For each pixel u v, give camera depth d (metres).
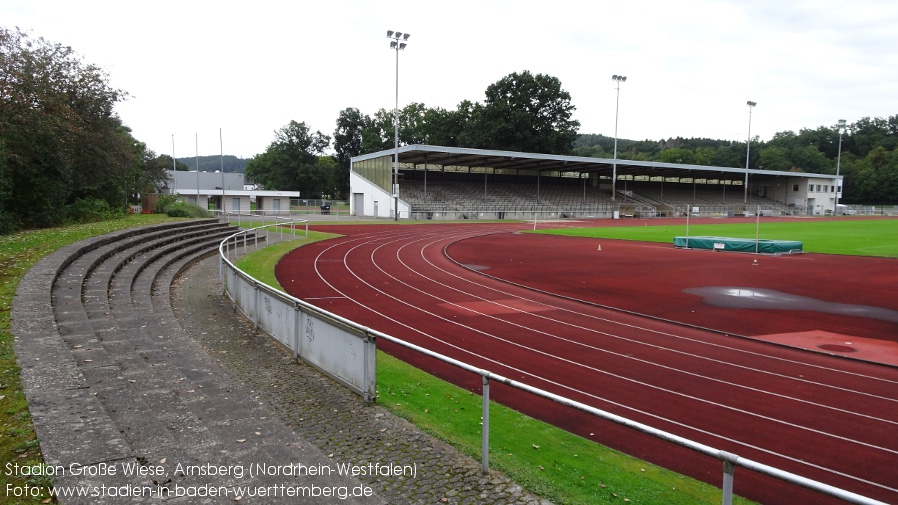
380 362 10.53
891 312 15.96
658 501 5.69
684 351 11.91
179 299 14.50
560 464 6.42
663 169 78.69
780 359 11.41
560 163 69.50
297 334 9.49
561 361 11.05
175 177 78.75
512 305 16.41
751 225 58.12
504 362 10.94
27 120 23.28
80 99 30.25
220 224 33.56
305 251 27.80
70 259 14.07
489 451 6.51
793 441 7.54
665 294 18.50
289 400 7.54
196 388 6.93
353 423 6.75
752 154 152.12
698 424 8.08
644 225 57.03
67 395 5.39
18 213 23.23
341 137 104.50
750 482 6.48
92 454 4.27
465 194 69.00
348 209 79.88
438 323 13.99
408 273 22.17
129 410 5.57
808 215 91.12
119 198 38.09
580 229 48.81
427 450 6.00
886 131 150.25
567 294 18.39
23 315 8.41
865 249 32.41
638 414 8.43
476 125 90.38
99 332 9.27
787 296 18.30
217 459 4.67
